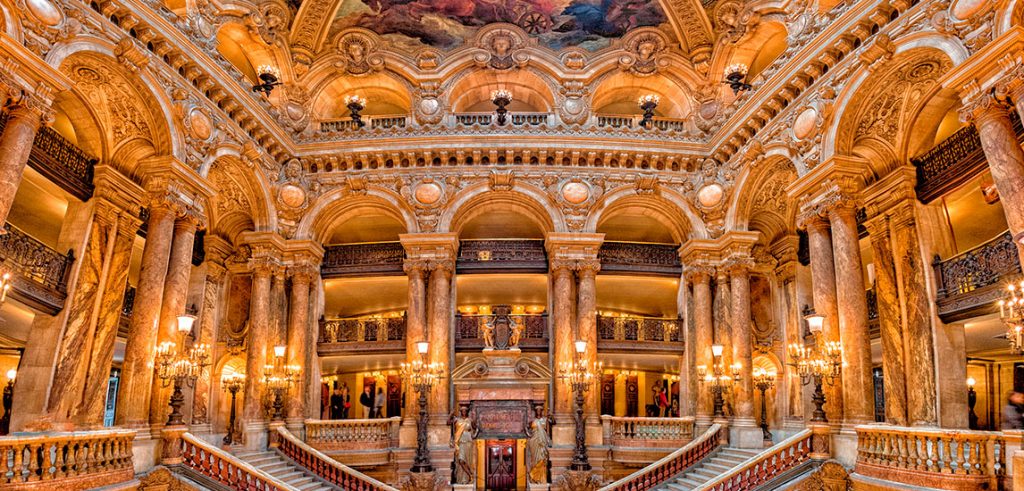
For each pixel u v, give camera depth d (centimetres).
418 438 1725
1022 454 809
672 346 2089
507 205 2097
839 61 1434
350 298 2511
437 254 2003
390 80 2166
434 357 1944
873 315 1780
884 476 1089
